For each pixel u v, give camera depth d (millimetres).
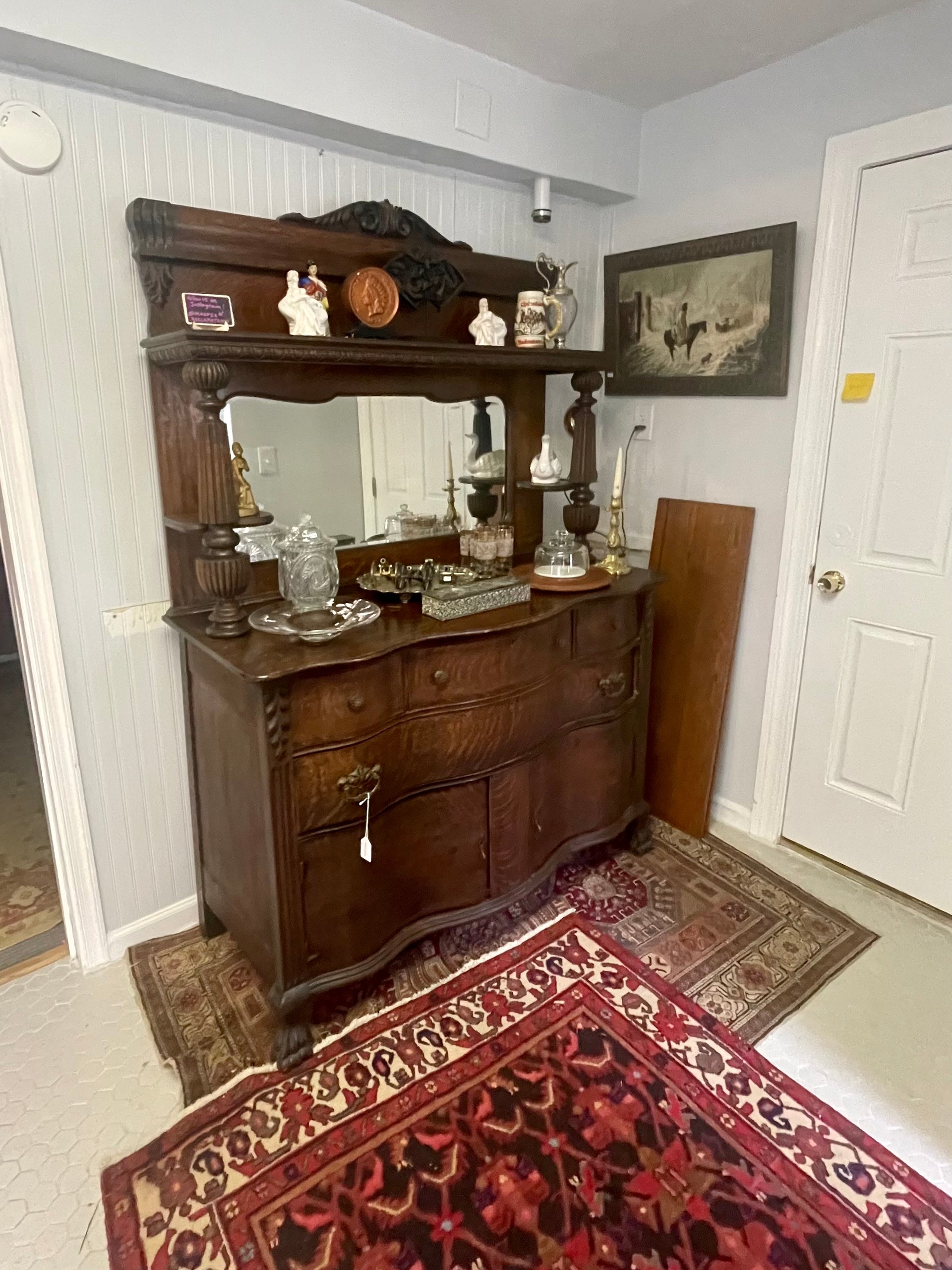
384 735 1670
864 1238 1326
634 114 2348
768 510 2289
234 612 1634
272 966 1672
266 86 1606
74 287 1579
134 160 1598
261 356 1547
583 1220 1353
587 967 1933
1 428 1550
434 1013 1789
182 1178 1421
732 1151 1474
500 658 1824
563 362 2080
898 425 1993
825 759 2309
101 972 1928
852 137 1914
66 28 1354
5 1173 1442
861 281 1987
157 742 1920
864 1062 1681
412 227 1958
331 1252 1302
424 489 2150
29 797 2758
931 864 2123
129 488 1742
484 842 1935
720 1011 1807
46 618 1680
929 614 2020
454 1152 1468
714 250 2219
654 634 2564
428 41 1837
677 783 2553
